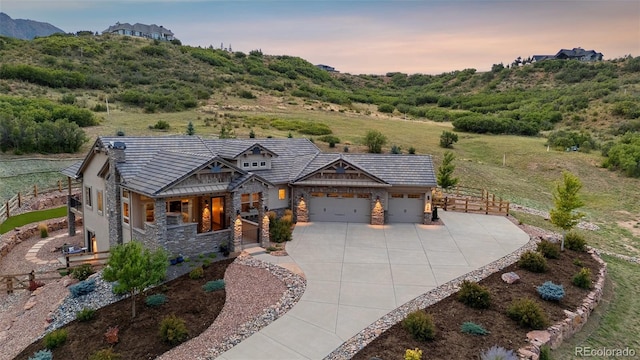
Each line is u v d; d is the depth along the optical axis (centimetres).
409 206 2672
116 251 1352
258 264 1844
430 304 1479
